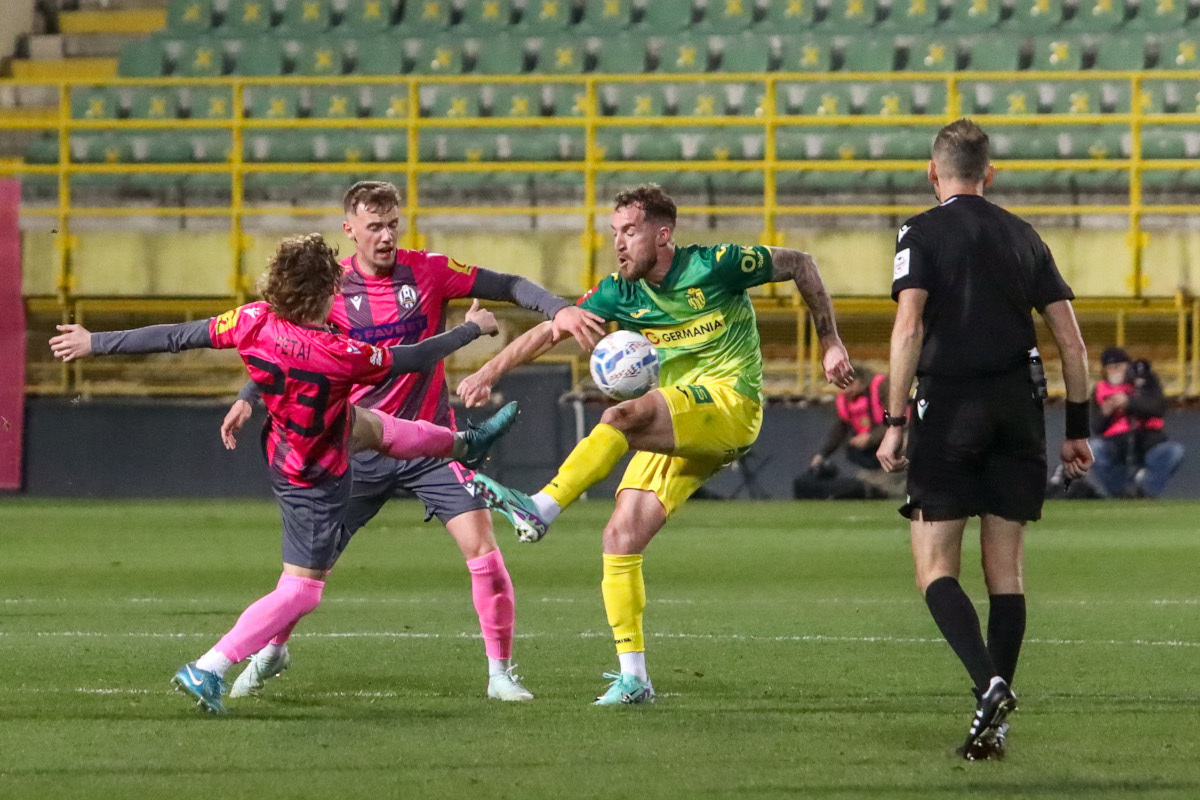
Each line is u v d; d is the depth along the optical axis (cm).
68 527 5153
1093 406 6006
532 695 2225
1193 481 5975
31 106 8038
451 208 6612
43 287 6612
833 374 2252
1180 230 6359
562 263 6519
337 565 4156
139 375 6925
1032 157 7244
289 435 2027
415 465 2248
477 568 2214
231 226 7150
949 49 7662
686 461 2175
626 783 1645
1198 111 7450
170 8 8269
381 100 7756
